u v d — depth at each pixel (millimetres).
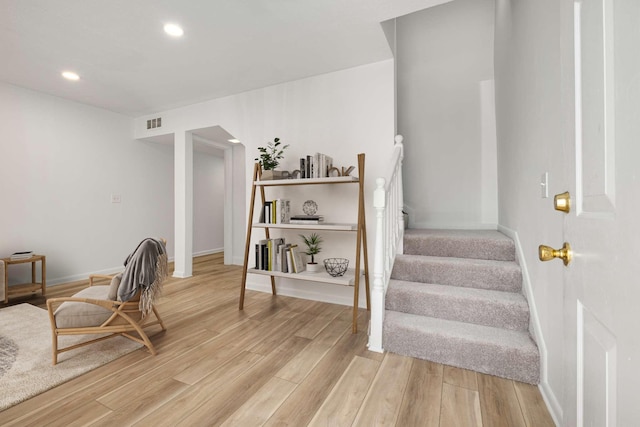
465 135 3467
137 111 4398
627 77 477
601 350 565
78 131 4051
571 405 736
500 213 3041
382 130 2914
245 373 1795
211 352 2059
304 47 2645
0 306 3033
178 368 1853
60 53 2723
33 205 3641
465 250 2504
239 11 2146
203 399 1553
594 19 602
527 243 1924
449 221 3539
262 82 3375
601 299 562
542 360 1593
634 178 450
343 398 1555
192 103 4043
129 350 2068
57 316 1879
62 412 1450
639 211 432
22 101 3529
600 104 577
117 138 4504
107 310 1985
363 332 2381
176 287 3723
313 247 3041
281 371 1814
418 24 3643
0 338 2268
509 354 1694
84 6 2072
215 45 2600
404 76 3711
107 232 4398
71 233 3996
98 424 1371
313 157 2836
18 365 1862
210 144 4906
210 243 6527
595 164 601
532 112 1755
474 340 1781
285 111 3389
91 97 3844
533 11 1710
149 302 2105
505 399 1528
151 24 2297
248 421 1392
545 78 1504
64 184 3922
